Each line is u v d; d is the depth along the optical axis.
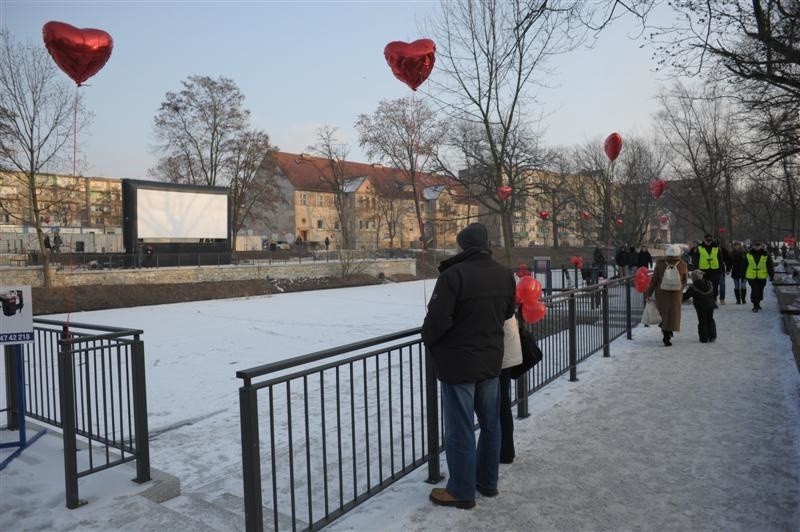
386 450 5.41
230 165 46.78
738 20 7.21
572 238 77.31
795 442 4.79
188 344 13.55
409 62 8.12
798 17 7.05
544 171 31.19
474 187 21.20
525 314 4.57
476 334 3.66
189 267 31.80
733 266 15.66
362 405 7.11
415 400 7.27
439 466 4.49
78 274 27.30
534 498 3.88
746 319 12.45
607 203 36.28
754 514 3.55
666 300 9.50
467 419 3.74
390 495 4.07
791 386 6.59
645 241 39.78
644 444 4.88
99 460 5.16
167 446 5.93
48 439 5.57
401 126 46.34
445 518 3.62
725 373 7.37
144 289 28.14
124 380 9.41
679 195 33.97
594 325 8.52
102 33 6.92
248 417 3.00
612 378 7.34
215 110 46.19
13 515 3.88
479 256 3.79
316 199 77.25
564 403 6.23
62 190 28.48
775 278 23.45
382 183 80.25
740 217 49.91
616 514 3.62
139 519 3.77
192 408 7.56
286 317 19.47
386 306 23.42
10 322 5.12
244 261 36.97
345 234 58.69
